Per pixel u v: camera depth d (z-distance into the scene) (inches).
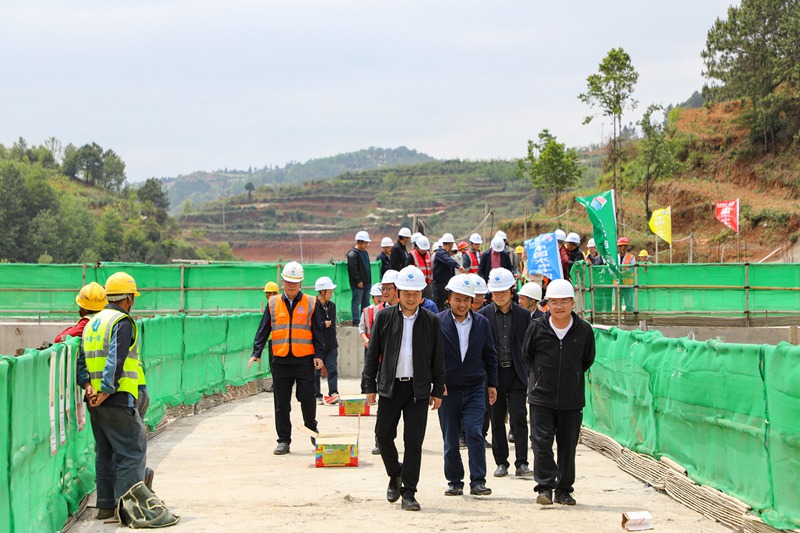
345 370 959.6
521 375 422.3
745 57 2723.9
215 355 731.4
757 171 2449.6
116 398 316.8
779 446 286.4
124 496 318.7
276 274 988.6
